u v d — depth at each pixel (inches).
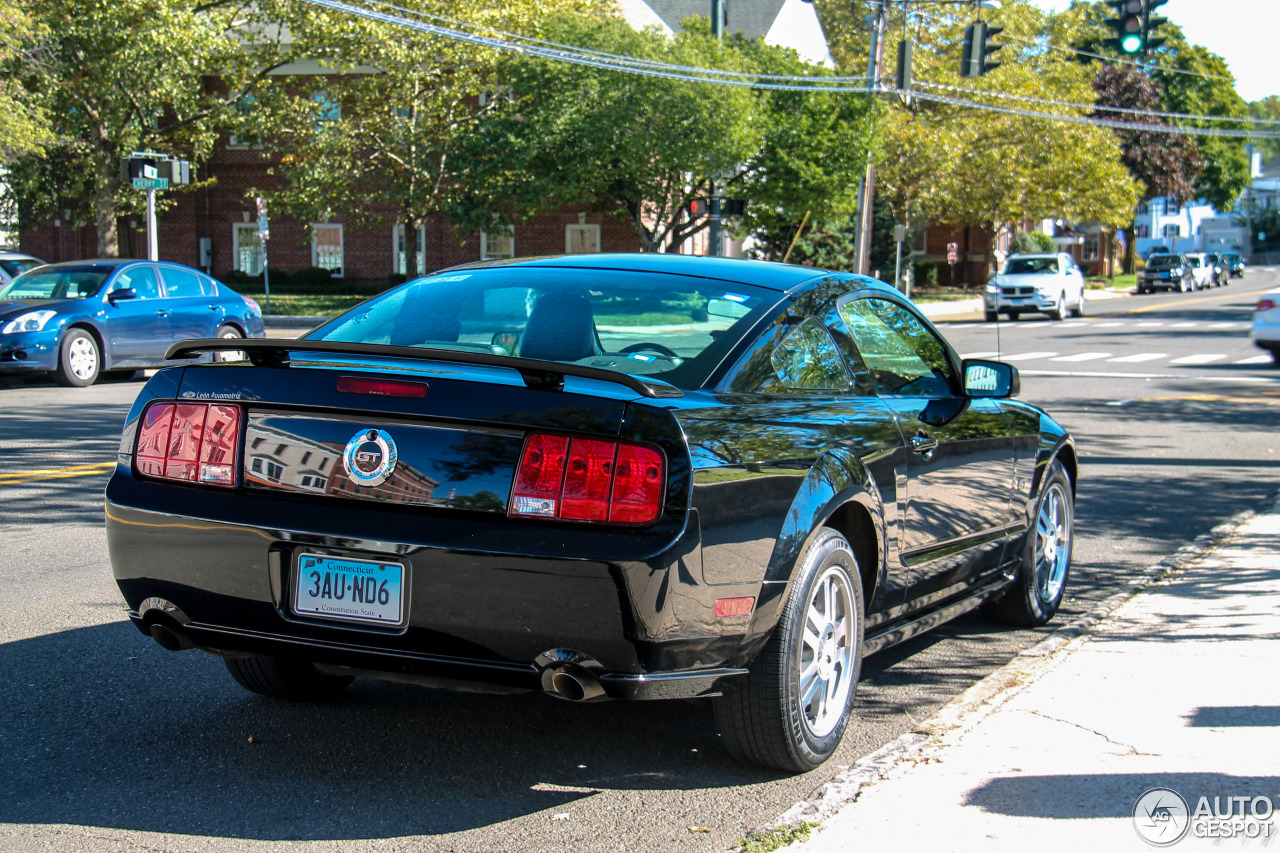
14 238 1657.2
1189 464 434.0
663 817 140.3
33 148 1139.3
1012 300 1414.9
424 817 139.9
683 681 134.9
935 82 1850.4
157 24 1180.5
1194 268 2554.1
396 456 133.7
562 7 1316.4
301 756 159.3
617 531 128.6
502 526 130.0
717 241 1210.0
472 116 1366.9
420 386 133.4
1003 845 130.7
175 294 673.0
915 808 139.9
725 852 129.1
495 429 131.8
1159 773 151.9
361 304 179.3
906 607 180.1
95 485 353.4
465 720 174.7
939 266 2450.8
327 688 181.9
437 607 131.2
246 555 138.2
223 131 1701.5
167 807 141.7
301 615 137.4
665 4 1899.6
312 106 1358.3
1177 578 261.1
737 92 1225.4
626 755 161.2
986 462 199.8
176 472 143.9
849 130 1304.1
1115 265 3631.9
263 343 139.1
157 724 170.6
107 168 1316.4
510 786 149.8
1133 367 828.0
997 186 1855.3
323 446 136.9
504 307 167.0
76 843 131.2
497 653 132.0
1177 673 191.9
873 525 163.6
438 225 1669.5
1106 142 1974.7
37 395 580.4
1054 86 1931.6
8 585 245.8
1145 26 876.0
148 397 147.6
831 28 2576.3
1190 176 2918.3
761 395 152.7
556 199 1342.3
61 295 635.5
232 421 141.7
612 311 162.4
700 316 160.9
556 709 180.1
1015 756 156.8
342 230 1692.9
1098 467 426.6
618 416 130.3
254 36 1322.6
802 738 150.1
